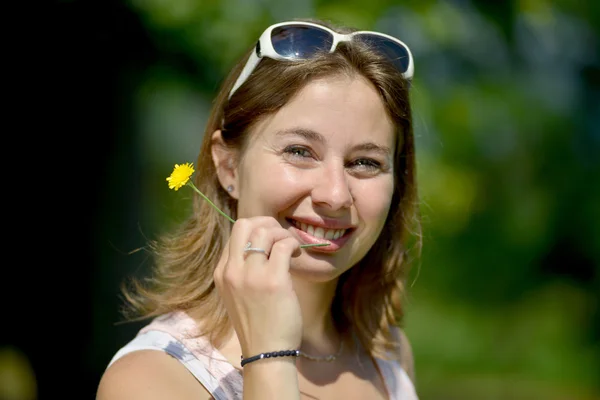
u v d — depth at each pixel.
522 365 13.89
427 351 14.31
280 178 2.52
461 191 9.26
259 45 2.57
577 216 14.75
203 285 2.74
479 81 8.50
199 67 6.66
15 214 6.28
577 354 14.06
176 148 11.30
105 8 5.85
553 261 15.60
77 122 6.32
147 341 2.53
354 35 2.63
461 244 15.58
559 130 13.30
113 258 6.52
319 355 2.93
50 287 6.39
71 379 6.40
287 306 2.23
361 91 2.57
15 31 5.86
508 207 14.86
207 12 6.26
